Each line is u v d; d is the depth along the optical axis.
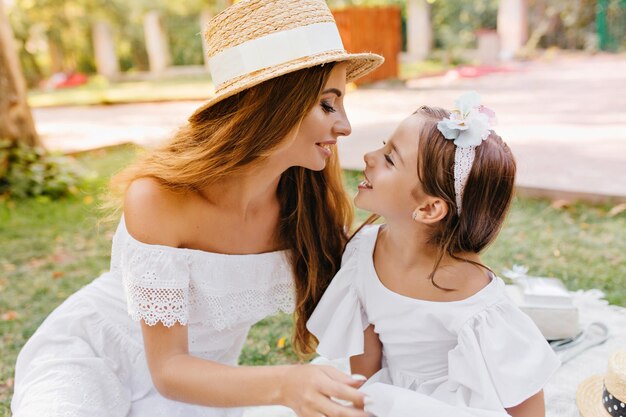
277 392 1.32
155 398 1.71
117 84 17.00
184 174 1.50
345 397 1.24
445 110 1.62
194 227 1.59
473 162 1.50
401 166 1.57
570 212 4.29
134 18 18.08
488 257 3.58
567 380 2.28
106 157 7.02
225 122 1.49
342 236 1.84
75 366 1.64
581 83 10.52
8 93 5.51
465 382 1.54
